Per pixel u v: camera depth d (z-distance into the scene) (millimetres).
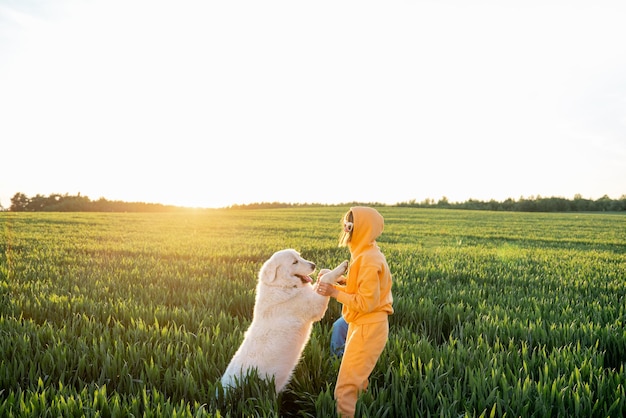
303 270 5012
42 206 79312
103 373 5434
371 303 4293
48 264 14727
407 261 15555
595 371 5258
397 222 44375
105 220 42875
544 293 10758
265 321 4945
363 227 4523
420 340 6516
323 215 55625
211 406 4578
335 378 5574
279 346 4863
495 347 6168
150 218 47562
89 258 16391
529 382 4789
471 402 4578
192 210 79125
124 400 4594
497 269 14484
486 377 5094
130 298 9289
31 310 8453
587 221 50250
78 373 5594
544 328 7172
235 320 7711
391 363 5395
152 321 7809
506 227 40094
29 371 5434
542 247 24297
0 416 4266
